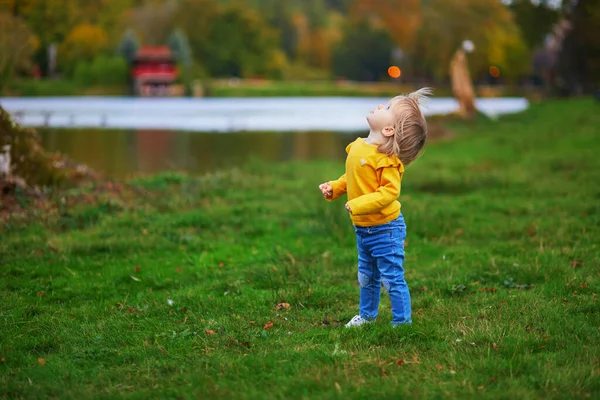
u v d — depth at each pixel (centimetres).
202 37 6238
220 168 1221
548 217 718
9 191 755
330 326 416
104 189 830
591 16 4122
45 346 384
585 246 588
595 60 4234
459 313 426
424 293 480
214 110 3016
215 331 402
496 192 899
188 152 1479
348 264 562
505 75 6725
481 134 1847
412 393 302
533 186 935
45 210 702
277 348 371
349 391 304
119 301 470
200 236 661
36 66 4341
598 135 1631
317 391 306
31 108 2728
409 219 712
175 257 585
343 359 346
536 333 378
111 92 4459
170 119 2470
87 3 5003
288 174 1114
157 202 802
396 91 5456
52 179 802
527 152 1365
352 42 6944
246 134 1970
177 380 327
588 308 425
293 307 455
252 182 988
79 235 640
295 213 767
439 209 775
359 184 390
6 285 496
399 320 398
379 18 7088
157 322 422
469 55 6425
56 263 554
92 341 390
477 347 361
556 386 307
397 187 384
